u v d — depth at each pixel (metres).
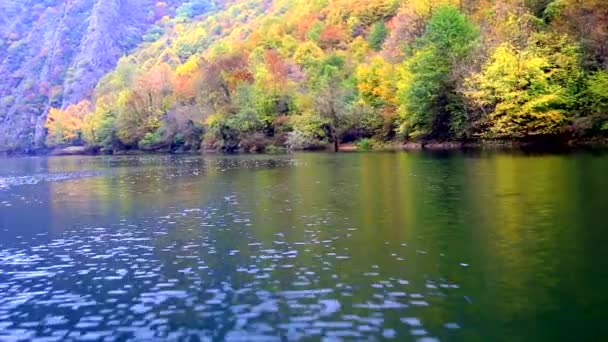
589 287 12.87
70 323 12.32
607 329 10.70
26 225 24.55
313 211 24.31
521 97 55.50
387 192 28.73
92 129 132.88
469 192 27.06
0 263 17.66
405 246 17.30
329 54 106.94
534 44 57.59
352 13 123.69
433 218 21.30
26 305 13.56
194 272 15.70
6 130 175.62
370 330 11.06
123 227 22.98
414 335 10.73
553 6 61.34
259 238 19.47
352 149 78.81
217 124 96.62
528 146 57.72
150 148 114.56
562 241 16.83
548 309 11.73
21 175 56.56
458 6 82.19
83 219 25.56
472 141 65.50
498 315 11.53
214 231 21.11
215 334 11.29
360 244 17.83
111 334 11.61
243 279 14.76
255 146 91.56
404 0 110.44
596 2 55.16
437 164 43.00
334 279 14.33
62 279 15.66
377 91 81.50
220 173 46.50
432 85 65.12
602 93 50.41
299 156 67.31
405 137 76.19
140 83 130.00
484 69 59.97
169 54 189.75
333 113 82.19
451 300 12.48
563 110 54.41
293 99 92.94
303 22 134.75
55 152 144.50
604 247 15.95
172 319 12.24
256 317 12.05
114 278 15.54
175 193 33.44
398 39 87.75
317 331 11.13
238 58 111.44
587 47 54.78
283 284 14.13
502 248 16.47
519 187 27.59
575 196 23.95
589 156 41.38
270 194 30.62
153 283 14.88
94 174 53.16
